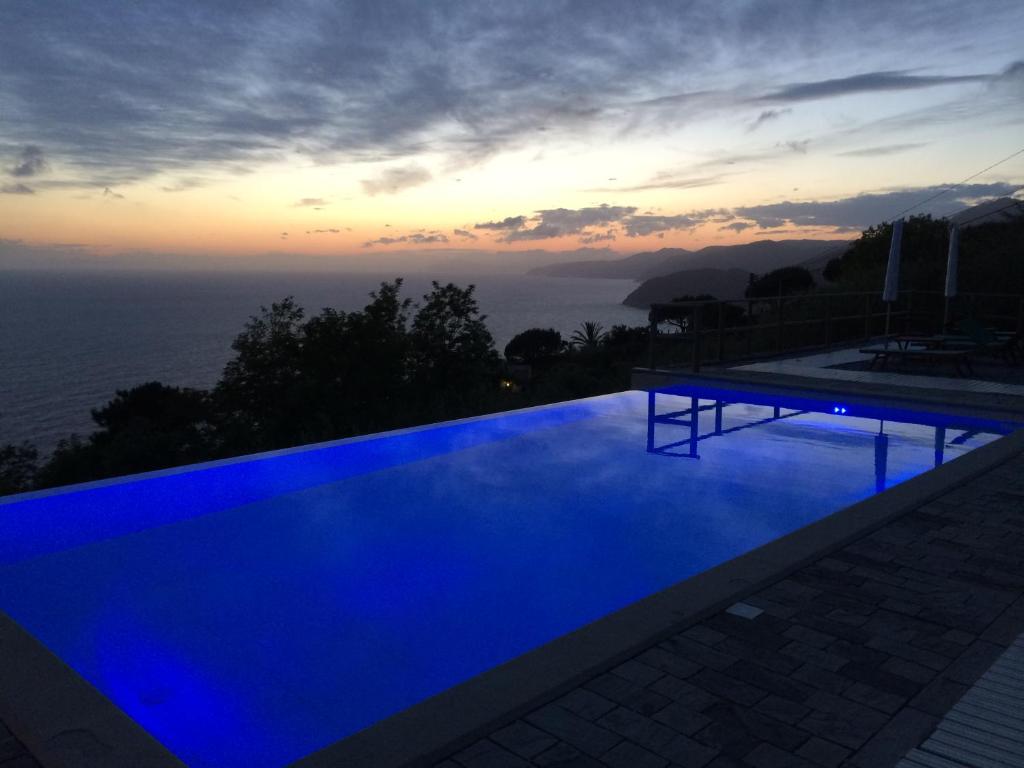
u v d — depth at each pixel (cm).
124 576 391
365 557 420
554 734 184
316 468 603
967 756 174
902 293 1293
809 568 296
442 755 175
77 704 197
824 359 1015
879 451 623
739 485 546
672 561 412
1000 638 237
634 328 4256
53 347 18000
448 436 712
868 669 217
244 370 1544
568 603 361
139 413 3438
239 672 293
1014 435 536
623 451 652
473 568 404
